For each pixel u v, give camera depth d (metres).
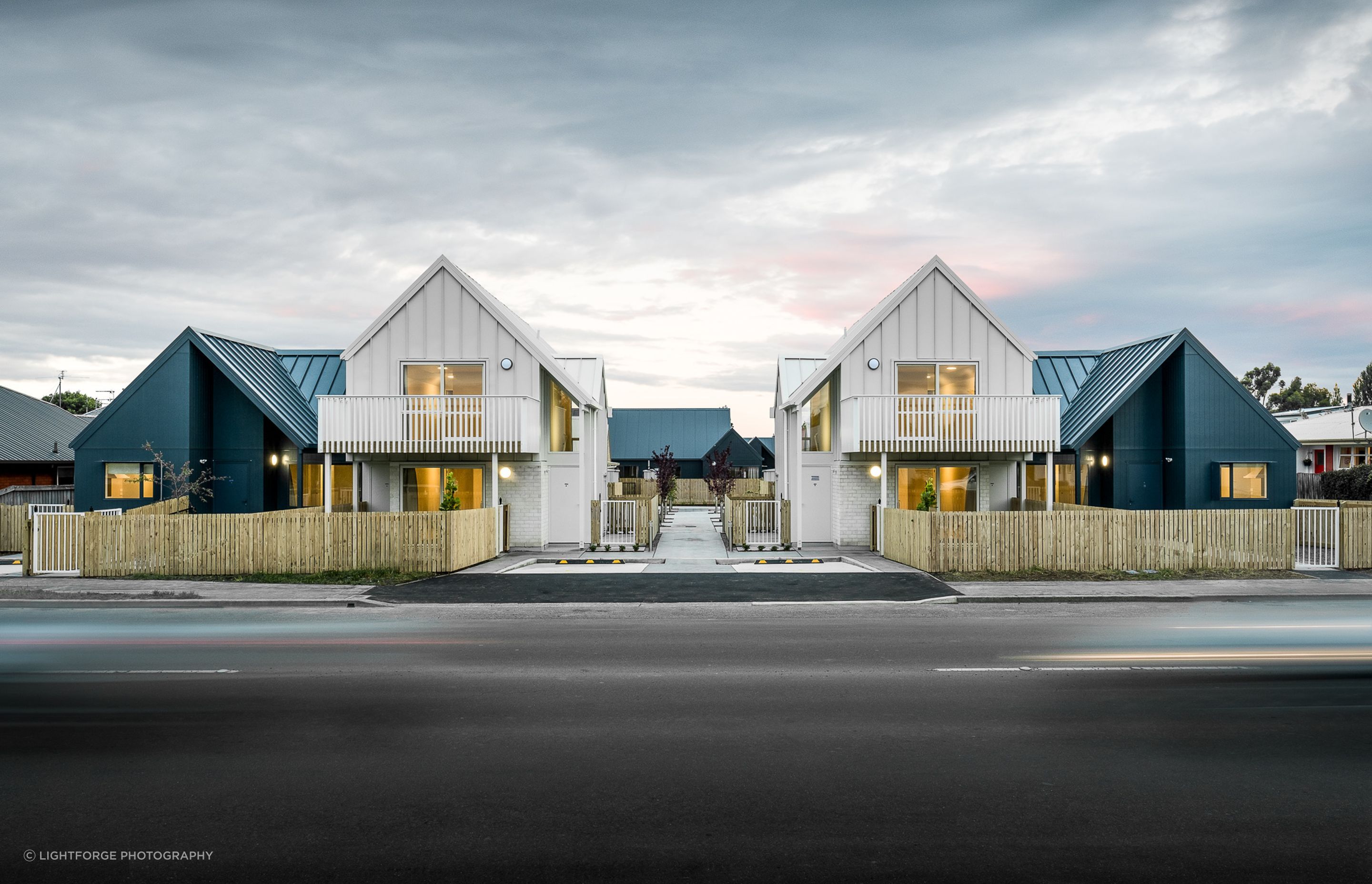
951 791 5.73
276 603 14.12
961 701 7.88
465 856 4.78
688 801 5.55
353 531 17.45
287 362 27.67
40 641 11.00
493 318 22.38
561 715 7.44
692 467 56.28
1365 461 35.53
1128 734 6.89
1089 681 8.62
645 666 9.35
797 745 6.62
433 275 22.44
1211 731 6.99
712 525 33.00
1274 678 8.75
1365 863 4.70
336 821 5.25
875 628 11.80
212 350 23.98
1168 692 8.20
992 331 22.77
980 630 11.59
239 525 17.28
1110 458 25.17
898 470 23.00
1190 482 24.20
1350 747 6.59
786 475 27.73
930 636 11.12
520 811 5.39
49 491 26.42
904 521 18.98
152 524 17.23
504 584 16.08
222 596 14.71
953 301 22.77
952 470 23.14
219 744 6.68
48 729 7.07
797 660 9.66
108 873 4.58
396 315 22.44
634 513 23.09
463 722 7.23
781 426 30.59
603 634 11.34
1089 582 16.09
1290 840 4.99
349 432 21.16
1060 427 25.72
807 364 27.86
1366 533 17.73
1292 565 17.59
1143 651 10.16
